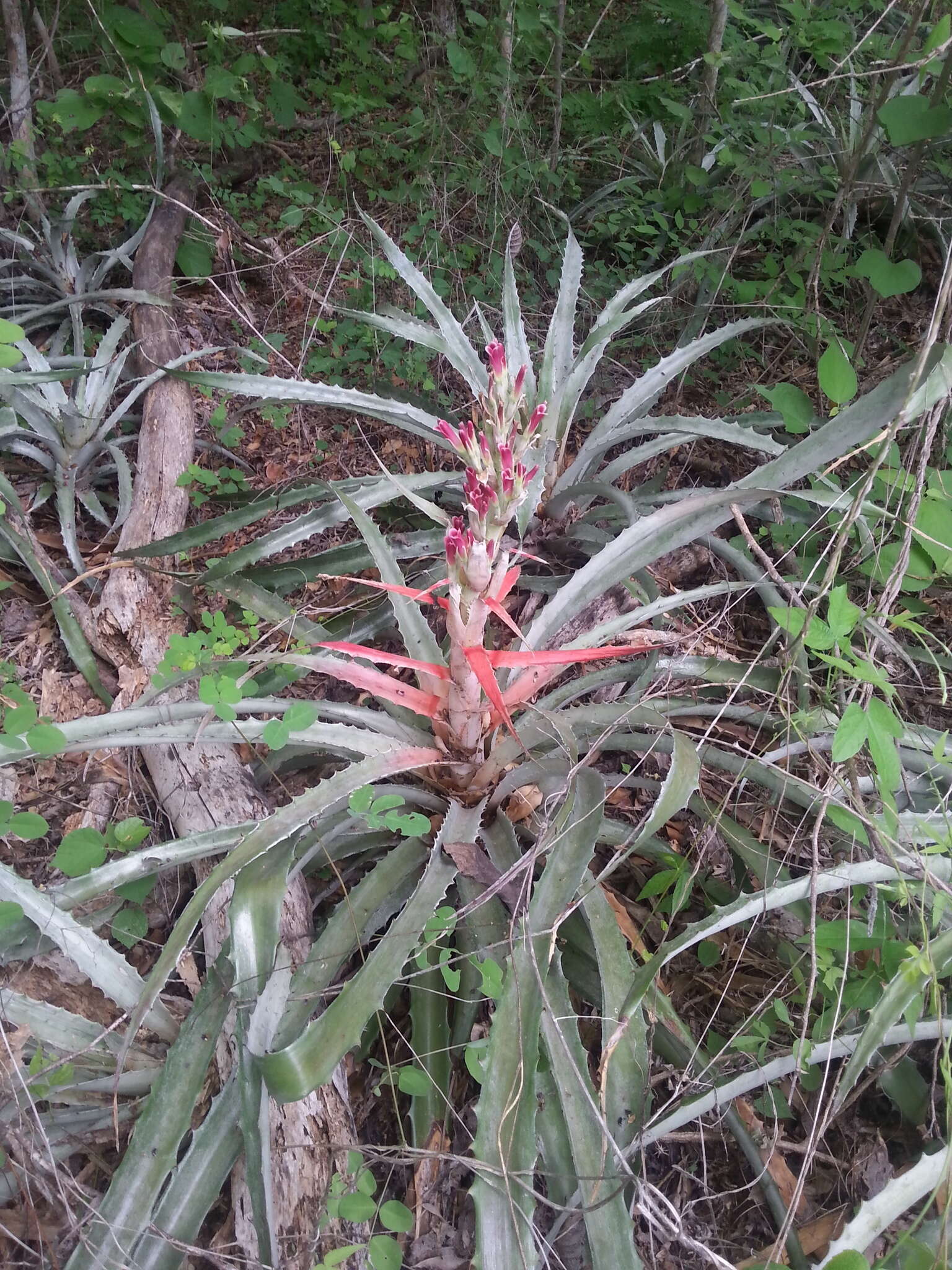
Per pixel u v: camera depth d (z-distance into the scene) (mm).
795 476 986
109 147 2322
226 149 2320
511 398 798
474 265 2057
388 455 1704
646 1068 786
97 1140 893
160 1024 910
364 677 970
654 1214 708
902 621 980
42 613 1399
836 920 938
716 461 1648
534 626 1019
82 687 1311
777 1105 928
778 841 1130
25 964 990
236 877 819
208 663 1101
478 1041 918
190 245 1975
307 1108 881
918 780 1048
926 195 1818
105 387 1582
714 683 1119
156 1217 758
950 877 892
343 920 932
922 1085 905
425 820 903
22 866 1110
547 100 2377
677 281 1895
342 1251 761
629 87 2254
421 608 1418
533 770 975
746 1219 905
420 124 2105
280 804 1195
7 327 1121
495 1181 694
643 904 1118
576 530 1427
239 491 1555
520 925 835
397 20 2721
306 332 1880
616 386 1814
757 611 1406
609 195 2201
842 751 817
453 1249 869
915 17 1346
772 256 1891
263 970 776
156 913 1090
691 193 2086
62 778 1190
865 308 1800
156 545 1249
